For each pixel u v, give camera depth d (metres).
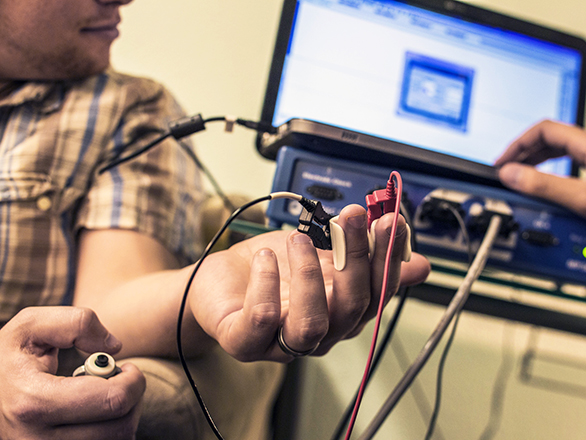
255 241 0.39
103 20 0.62
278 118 0.64
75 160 0.65
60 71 0.65
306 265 0.29
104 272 0.58
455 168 0.51
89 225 0.62
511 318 0.72
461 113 0.72
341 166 0.49
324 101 0.66
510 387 1.16
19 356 0.33
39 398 0.29
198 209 0.78
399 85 0.69
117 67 1.12
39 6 0.56
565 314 0.68
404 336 1.14
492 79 0.75
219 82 1.17
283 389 0.95
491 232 0.49
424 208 0.50
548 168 0.76
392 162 0.51
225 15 1.17
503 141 0.73
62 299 0.62
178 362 0.40
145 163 0.69
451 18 0.74
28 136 0.64
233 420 0.41
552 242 0.53
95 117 0.67
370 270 0.32
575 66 0.79
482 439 1.10
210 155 1.16
